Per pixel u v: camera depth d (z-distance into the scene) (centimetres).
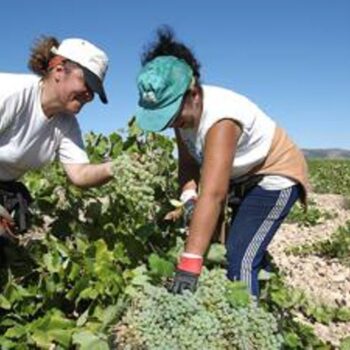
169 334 167
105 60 191
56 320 203
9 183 212
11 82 188
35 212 254
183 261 173
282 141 197
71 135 209
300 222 550
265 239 196
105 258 215
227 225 222
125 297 195
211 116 177
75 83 189
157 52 183
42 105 193
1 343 195
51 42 192
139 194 207
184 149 212
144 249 230
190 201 213
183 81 174
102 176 209
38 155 202
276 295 225
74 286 206
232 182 201
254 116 188
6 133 194
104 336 186
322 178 1029
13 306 204
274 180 195
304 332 229
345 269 379
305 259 402
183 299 169
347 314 282
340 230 448
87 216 246
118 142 282
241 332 169
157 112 175
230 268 196
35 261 215
